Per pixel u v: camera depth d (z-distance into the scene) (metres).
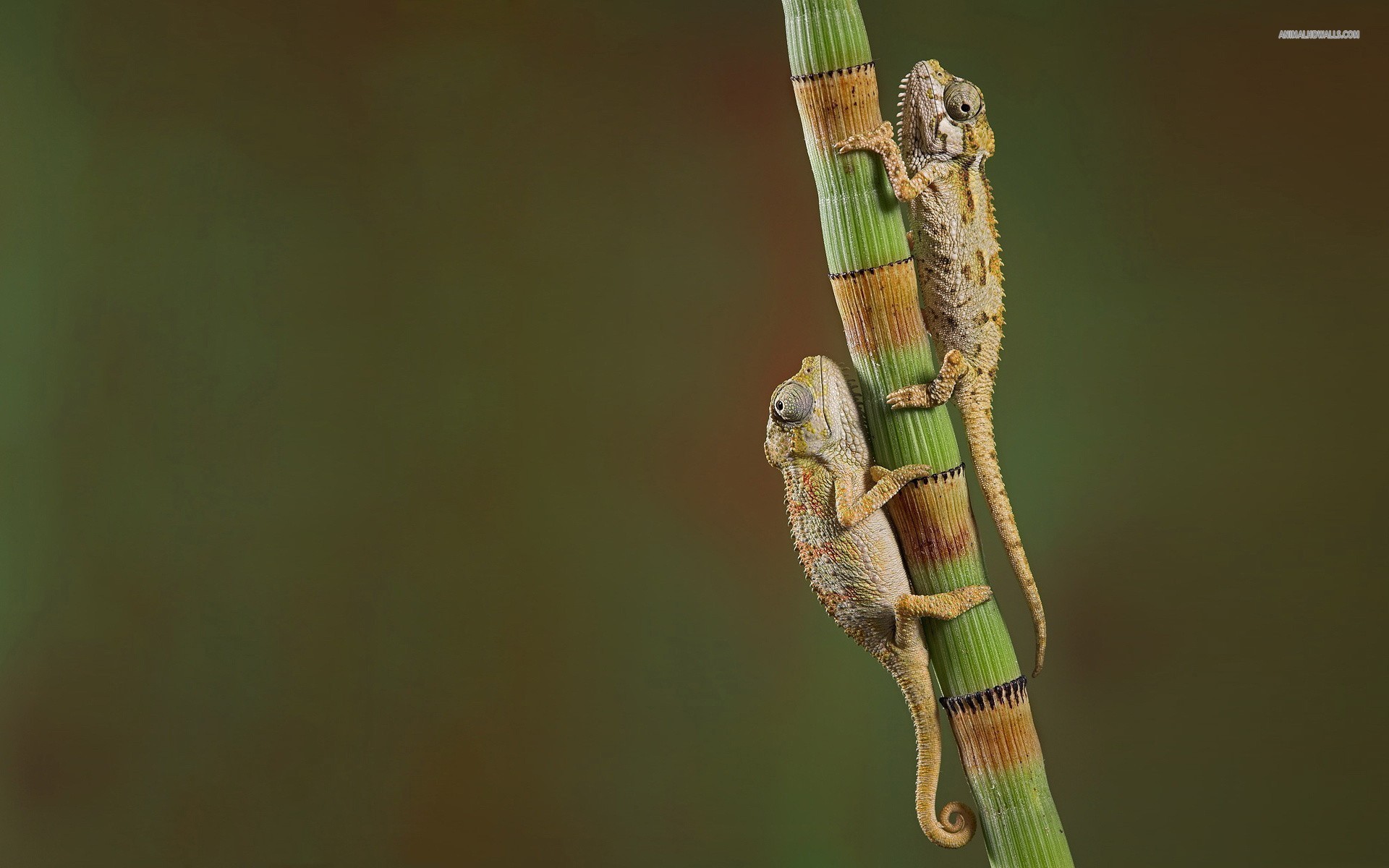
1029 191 1.12
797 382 0.76
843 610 0.76
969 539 0.76
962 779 1.15
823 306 1.19
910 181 0.75
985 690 0.75
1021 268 1.12
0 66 1.18
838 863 1.16
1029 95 1.12
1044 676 1.10
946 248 0.81
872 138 0.75
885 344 0.75
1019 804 0.75
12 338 1.19
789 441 0.76
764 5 1.20
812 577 0.76
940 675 0.76
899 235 0.75
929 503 0.75
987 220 0.82
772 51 1.20
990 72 1.13
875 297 0.75
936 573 0.75
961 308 0.81
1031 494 1.11
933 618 0.75
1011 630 1.11
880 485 0.75
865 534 0.75
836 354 1.18
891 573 0.76
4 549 1.19
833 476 0.76
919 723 0.76
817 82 0.75
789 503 0.76
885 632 0.76
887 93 1.11
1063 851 0.75
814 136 0.75
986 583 0.76
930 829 0.76
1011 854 0.75
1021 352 1.12
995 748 0.75
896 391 0.75
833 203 0.75
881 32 1.13
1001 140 1.12
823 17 0.75
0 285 1.19
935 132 0.81
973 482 1.12
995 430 1.12
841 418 0.76
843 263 0.75
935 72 0.82
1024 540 1.11
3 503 1.19
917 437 0.75
